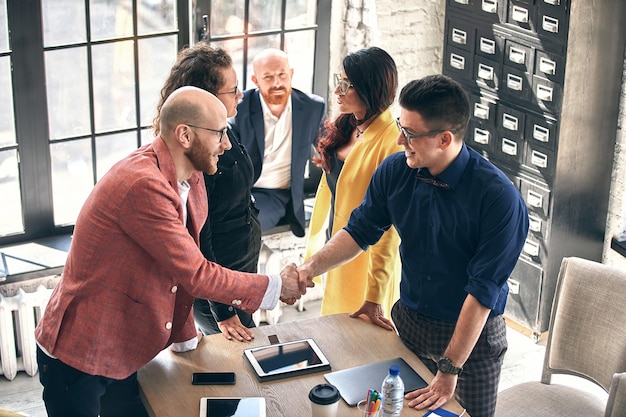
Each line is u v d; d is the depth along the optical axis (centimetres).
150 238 275
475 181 295
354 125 371
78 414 294
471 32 480
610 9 440
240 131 452
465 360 291
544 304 487
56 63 447
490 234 293
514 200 292
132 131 476
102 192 278
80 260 281
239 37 488
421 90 285
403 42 513
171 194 278
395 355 308
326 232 484
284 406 281
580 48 440
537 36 448
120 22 455
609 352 330
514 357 479
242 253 367
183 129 280
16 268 441
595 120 460
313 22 504
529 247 484
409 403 283
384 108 355
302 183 480
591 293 336
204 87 328
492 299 290
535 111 461
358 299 372
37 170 459
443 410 280
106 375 283
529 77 458
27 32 435
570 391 343
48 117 453
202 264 283
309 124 468
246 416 273
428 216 304
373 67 347
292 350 306
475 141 498
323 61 515
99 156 473
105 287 280
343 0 506
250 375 296
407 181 310
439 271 309
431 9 512
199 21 470
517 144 475
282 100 447
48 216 469
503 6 459
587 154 465
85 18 446
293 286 313
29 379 449
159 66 473
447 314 312
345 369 299
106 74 460
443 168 296
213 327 364
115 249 278
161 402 281
